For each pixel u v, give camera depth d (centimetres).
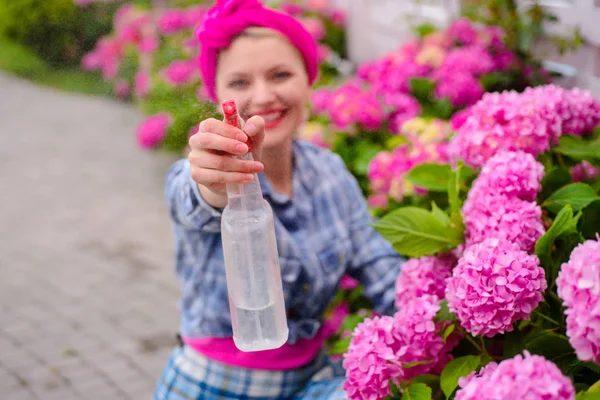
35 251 467
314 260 180
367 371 149
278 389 181
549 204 165
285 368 181
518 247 144
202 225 159
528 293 136
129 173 622
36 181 620
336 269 186
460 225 166
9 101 962
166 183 170
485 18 367
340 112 323
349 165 322
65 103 920
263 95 170
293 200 183
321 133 327
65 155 693
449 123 282
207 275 176
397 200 255
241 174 128
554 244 160
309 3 592
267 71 171
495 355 167
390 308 194
